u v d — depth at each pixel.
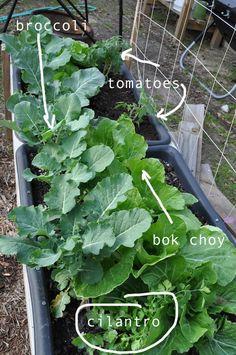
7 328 1.85
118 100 2.31
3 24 4.09
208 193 2.47
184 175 1.81
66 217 1.28
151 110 2.10
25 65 1.88
